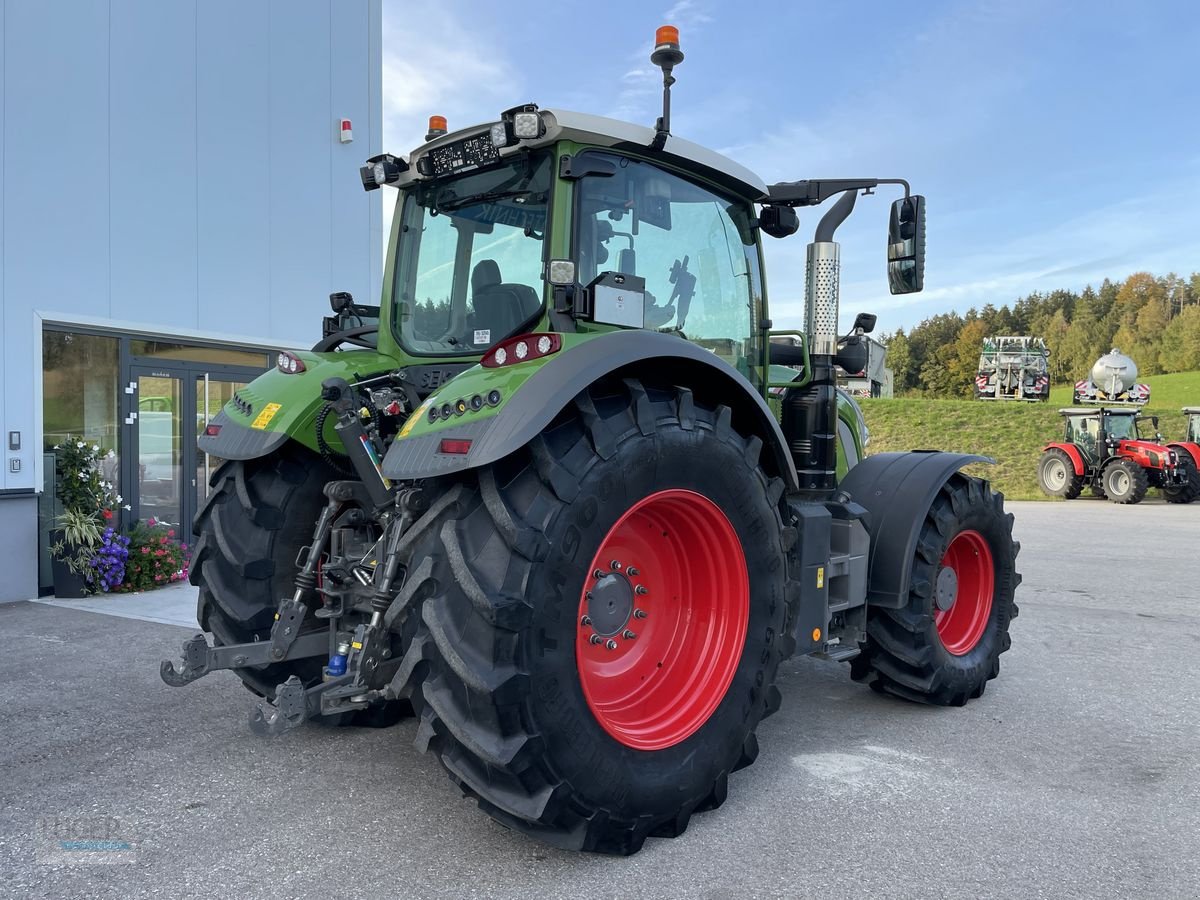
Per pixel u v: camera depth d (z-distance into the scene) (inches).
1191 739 142.6
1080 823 110.0
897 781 124.1
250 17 325.1
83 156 273.4
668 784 103.3
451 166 127.3
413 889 92.6
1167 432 943.0
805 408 149.9
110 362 291.7
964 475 166.1
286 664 135.0
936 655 153.9
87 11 273.0
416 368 131.9
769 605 120.2
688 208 134.0
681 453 107.9
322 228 355.9
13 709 155.1
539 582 92.4
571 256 115.0
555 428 100.0
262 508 133.3
